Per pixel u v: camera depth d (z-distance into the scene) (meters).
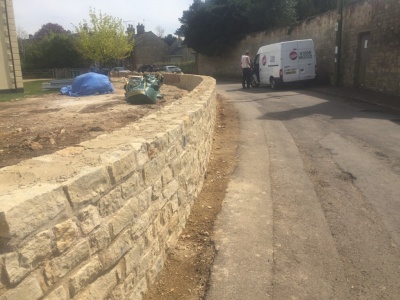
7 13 18.70
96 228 2.18
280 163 6.40
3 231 1.56
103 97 15.84
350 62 17.67
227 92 19.92
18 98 16.64
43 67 58.44
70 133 7.80
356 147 7.25
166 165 3.37
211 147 7.33
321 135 8.41
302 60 19.30
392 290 3.00
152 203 3.02
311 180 5.52
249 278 3.19
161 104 12.78
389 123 9.38
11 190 1.80
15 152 6.41
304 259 3.46
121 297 2.51
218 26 35.50
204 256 3.52
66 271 1.94
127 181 2.54
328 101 13.95
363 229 4.00
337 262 3.40
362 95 14.64
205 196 4.98
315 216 4.32
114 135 3.19
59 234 1.88
